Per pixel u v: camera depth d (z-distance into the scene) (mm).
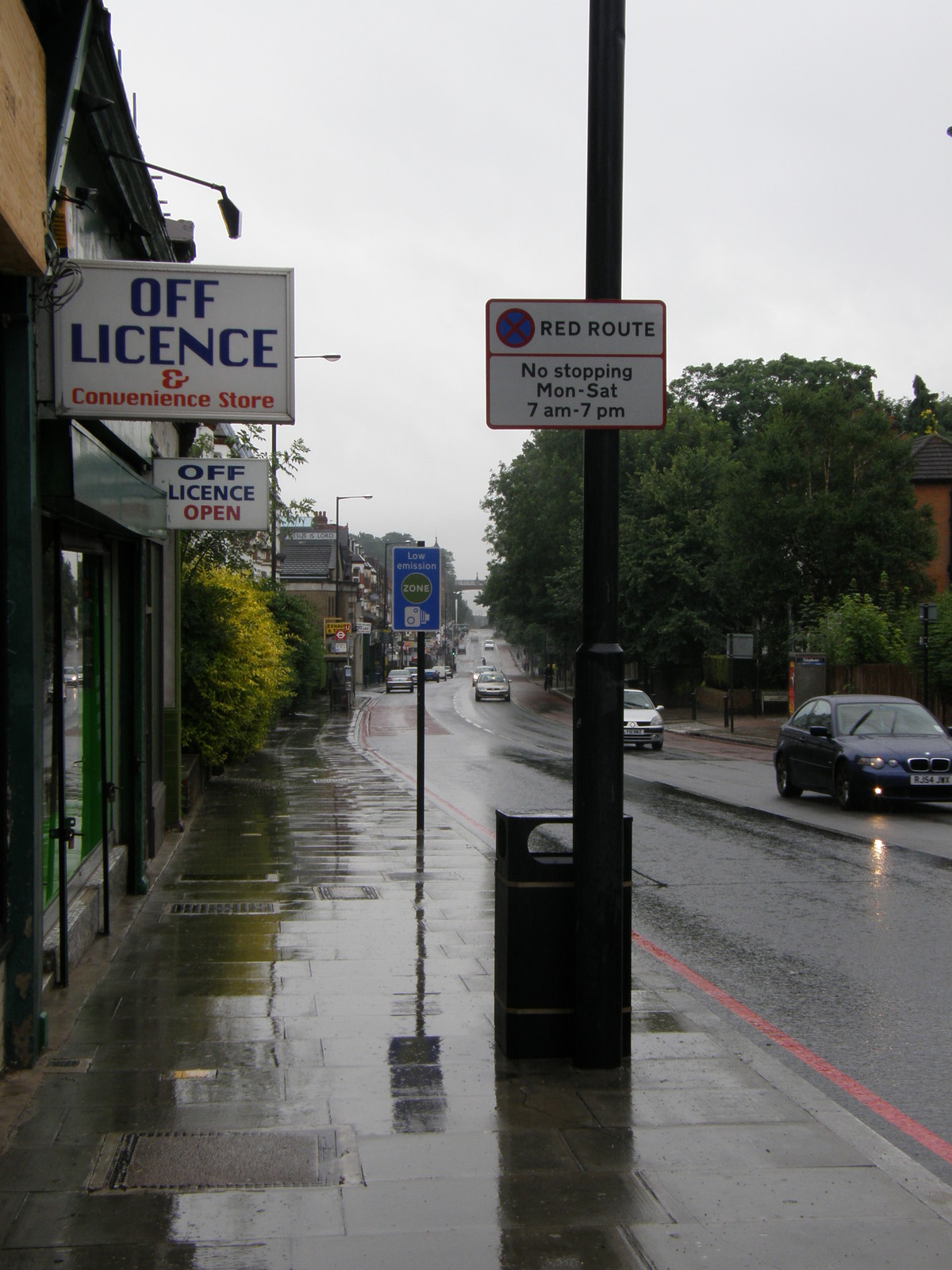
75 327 5758
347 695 50938
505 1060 5355
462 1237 3686
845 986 7207
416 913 8648
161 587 12680
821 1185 4102
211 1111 4688
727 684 49875
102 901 7871
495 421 5078
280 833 13258
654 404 5129
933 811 16453
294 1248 3609
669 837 13781
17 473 5172
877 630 33844
